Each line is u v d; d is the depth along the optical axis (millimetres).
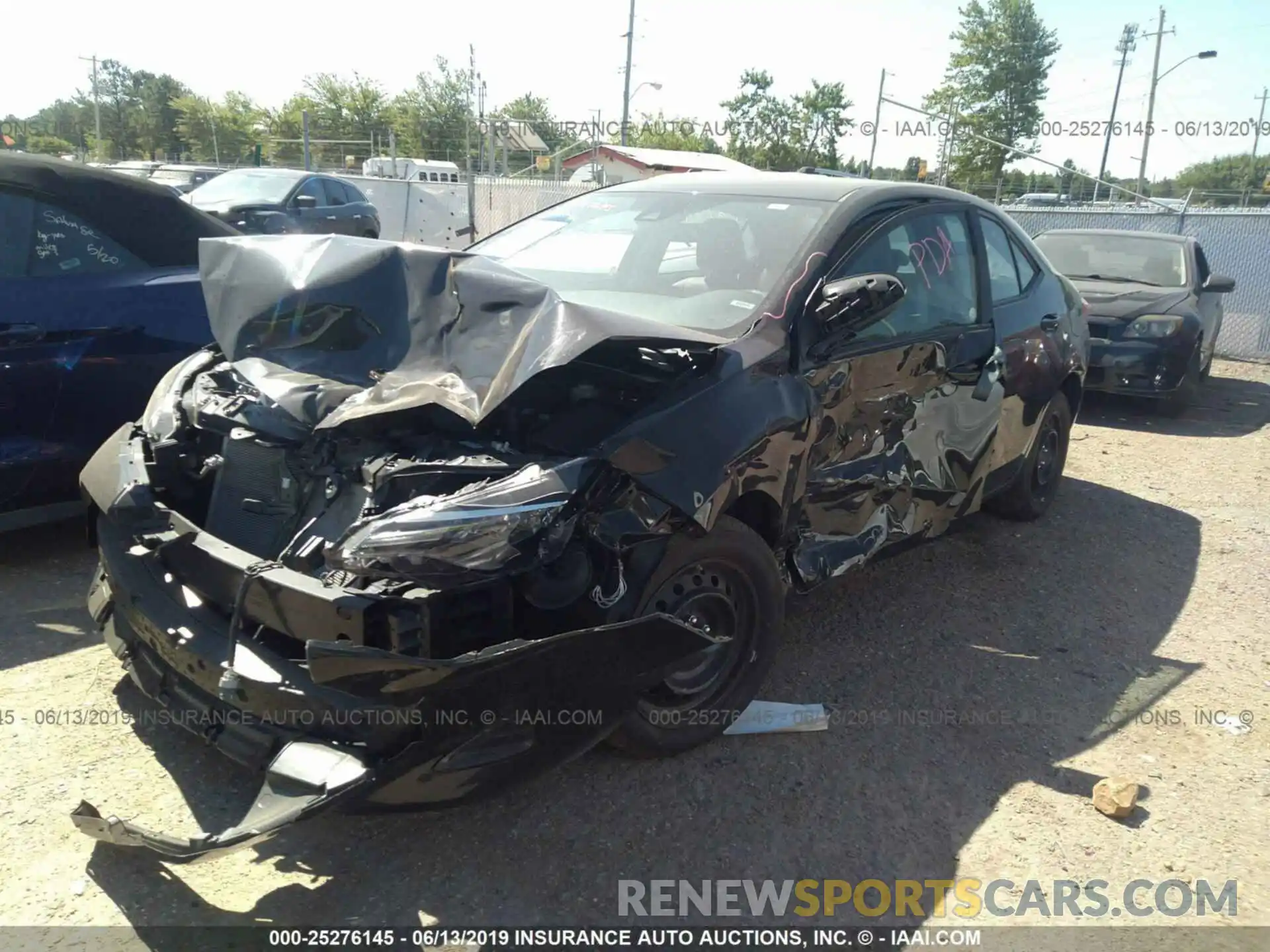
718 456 2885
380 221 18984
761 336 3246
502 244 4422
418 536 2369
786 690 3742
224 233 5055
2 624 3830
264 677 2480
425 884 2641
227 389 3225
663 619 2678
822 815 3031
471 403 2641
